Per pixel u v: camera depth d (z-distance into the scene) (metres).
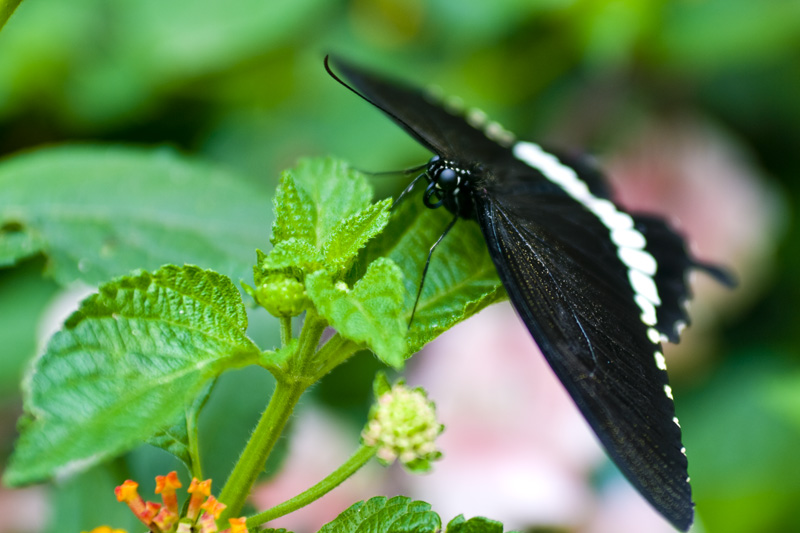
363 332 0.29
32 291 0.42
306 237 0.31
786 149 0.52
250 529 0.29
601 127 0.49
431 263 0.32
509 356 0.42
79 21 0.47
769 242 0.48
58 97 0.47
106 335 0.29
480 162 0.34
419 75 0.48
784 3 0.47
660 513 0.30
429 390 0.43
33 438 0.28
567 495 0.41
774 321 0.50
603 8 0.46
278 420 0.30
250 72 0.48
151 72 0.47
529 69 0.49
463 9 0.48
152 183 0.36
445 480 0.41
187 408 0.30
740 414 0.47
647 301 0.32
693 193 0.48
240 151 0.47
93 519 0.35
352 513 0.30
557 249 0.32
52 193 0.36
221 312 0.29
